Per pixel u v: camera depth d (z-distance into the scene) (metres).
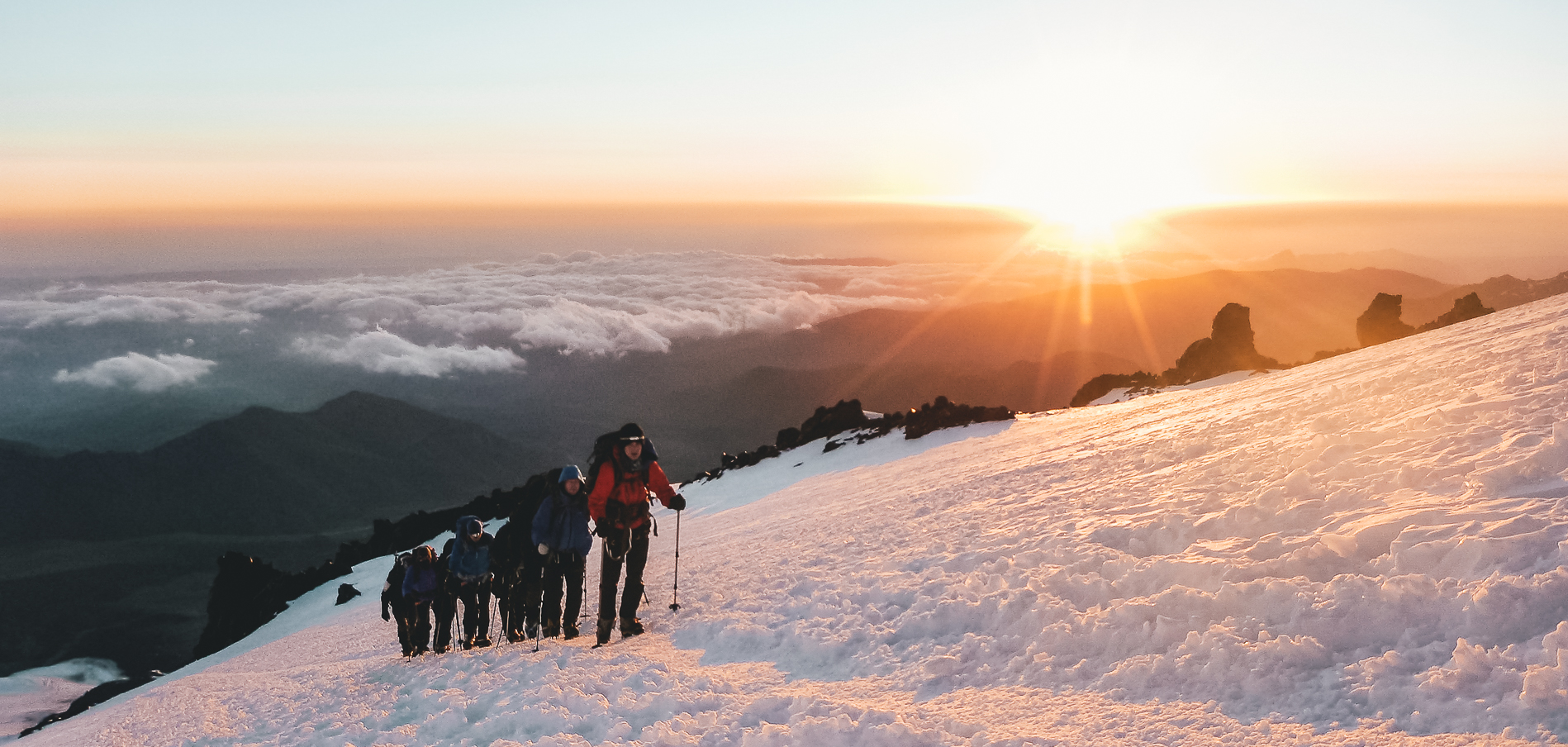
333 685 9.65
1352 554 5.19
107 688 42.31
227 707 9.94
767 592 9.72
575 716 5.95
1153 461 11.01
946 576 7.84
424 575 11.97
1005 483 13.38
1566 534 4.41
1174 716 4.29
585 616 11.13
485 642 11.74
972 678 5.55
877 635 6.81
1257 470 8.09
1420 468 6.09
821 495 24.12
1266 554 5.69
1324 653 4.38
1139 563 6.22
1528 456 5.57
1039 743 4.30
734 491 38.56
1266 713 4.08
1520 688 3.56
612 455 9.05
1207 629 4.94
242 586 57.62
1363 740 3.62
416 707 7.25
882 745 4.62
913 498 15.09
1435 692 3.75
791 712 5.37
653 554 17.58
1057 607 5.98
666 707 5.87
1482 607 4.07
